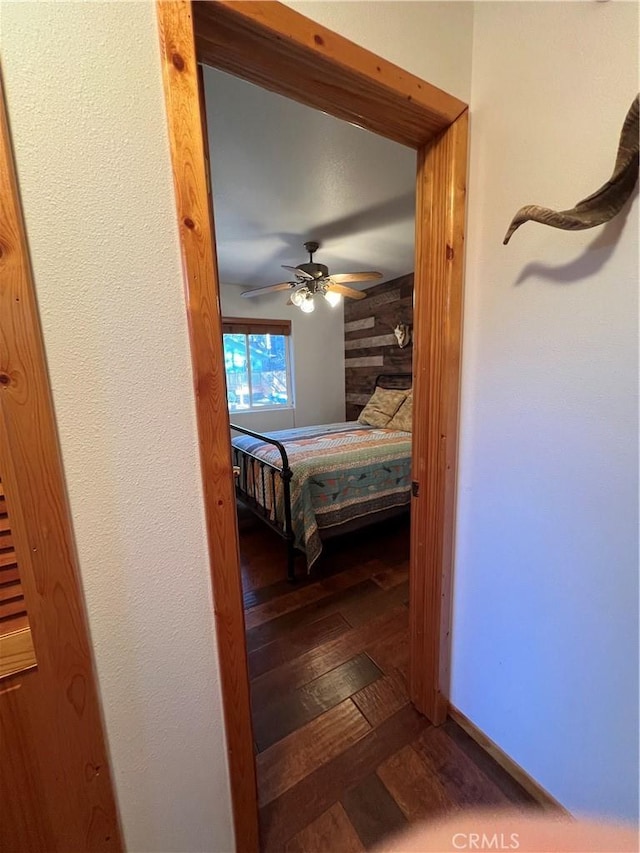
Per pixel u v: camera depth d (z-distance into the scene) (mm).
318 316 4922
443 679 1374
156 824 859
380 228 2631
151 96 635
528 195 941
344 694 1516
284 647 1771
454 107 995
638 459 815
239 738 917
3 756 660
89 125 594
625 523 853
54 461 622
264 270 3738
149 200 653
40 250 581
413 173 1892
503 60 951
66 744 711
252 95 1325
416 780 1197
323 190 2068
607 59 771
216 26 691
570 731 1032
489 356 1093
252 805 975
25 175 559
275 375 4863
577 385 903
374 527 3105
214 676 862
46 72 558
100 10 583
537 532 1040
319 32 764
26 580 626
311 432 3520
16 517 602
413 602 1390
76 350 626
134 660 763
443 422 1175
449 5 961
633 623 866
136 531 722
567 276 889
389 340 4426
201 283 707
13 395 576
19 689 651
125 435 685
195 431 750
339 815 1108
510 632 1155
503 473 1104
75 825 755
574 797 1044
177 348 711
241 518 3336
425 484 1265
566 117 848
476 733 1313
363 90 877
